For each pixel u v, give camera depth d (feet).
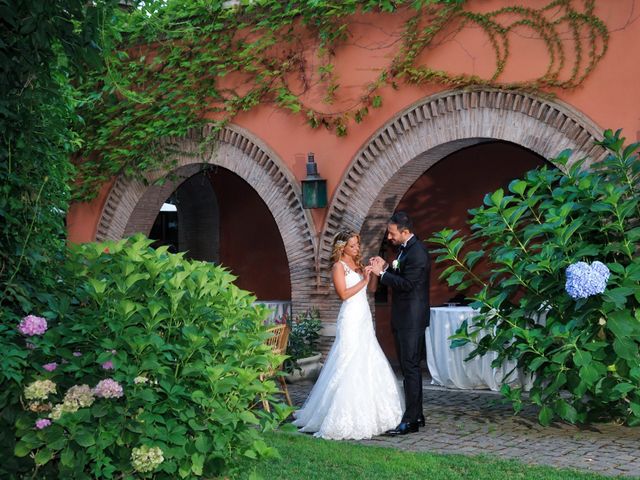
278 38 32.30
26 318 12.17
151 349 12.97
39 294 13.01
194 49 34.50
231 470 14.07
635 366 18.42
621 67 24.09
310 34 31.40
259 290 46.06
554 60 25.31
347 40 30.37
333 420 20.13
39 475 13.08
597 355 19.08
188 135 35.12
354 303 21.06
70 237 38.47
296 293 32.04
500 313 21.27
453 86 27.45
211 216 47.55
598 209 19.38
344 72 30.50
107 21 13.92
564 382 19.39
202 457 12.89
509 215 20.86
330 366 21.11
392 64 28.99
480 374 26.45
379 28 29.48
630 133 23.93
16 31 12.83
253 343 14.60
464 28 27.32
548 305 20.42
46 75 13.33
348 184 30.19
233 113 33.60
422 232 38.70
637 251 21.89
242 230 46.60
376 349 21.16
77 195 37.65
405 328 20.71
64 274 13.88
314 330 30.96
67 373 13.03
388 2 28.55
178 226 48.42
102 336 13.00
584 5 24.76
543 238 29.35
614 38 24.21
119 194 37.24
